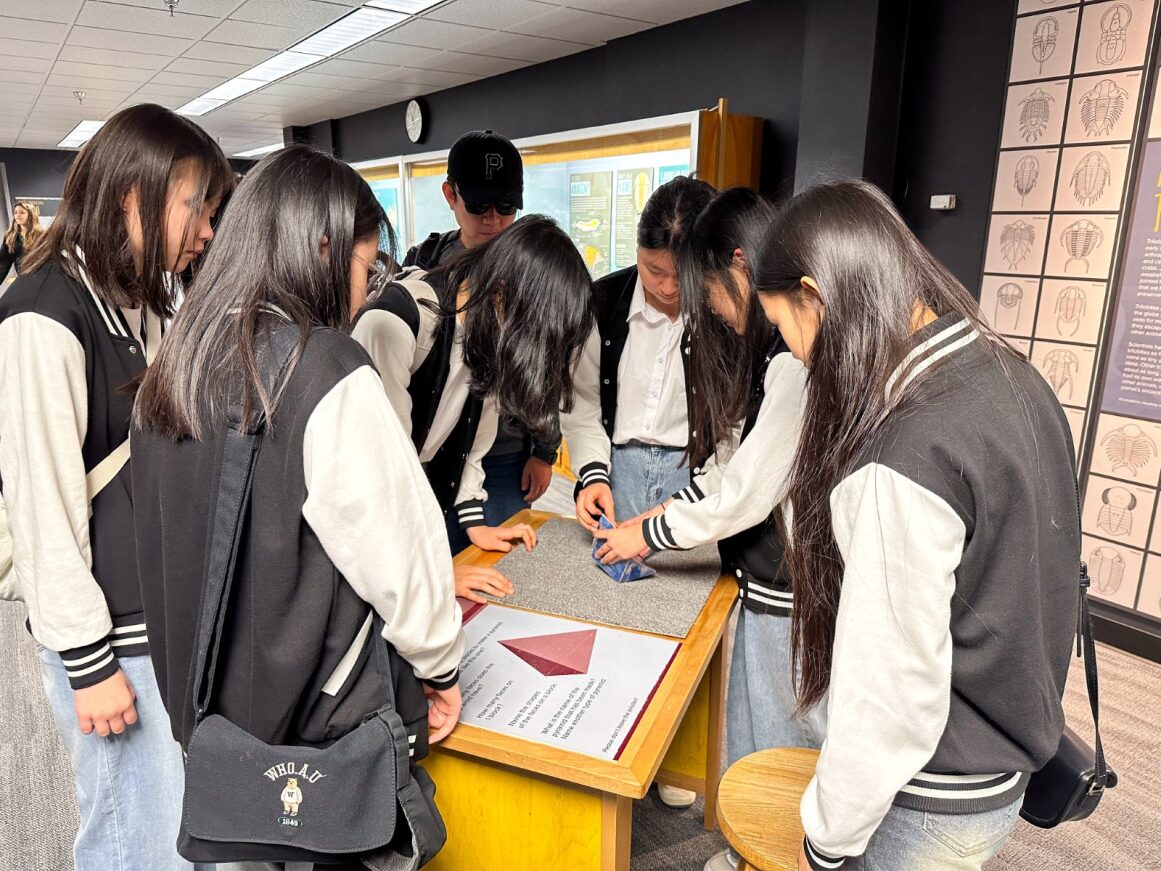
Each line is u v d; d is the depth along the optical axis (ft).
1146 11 8.57
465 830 3.65
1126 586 9.56
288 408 2.67
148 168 3.31
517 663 3.81
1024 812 3.30
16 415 3.37
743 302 4.18
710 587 4.70
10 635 9.05
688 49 14.39
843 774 2.47
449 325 4.84
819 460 2.62
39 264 3.48
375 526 2.74
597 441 6.02
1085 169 9.34
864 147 11.09
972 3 10.29
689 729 5.77
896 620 2.32
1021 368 2.59
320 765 2.81
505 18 14.37
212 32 15.65
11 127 30.07
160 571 3.04
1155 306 8.90
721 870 5.26
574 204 15.66
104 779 3.89
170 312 3.71
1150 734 7.64
